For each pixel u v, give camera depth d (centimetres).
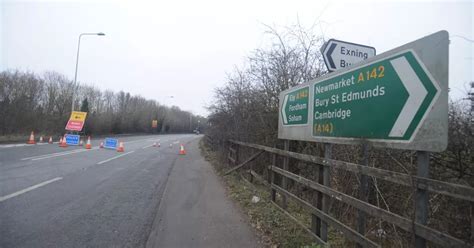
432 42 271
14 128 3080
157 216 599
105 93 7275
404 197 427
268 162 872
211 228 532
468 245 224
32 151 1756
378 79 340
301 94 552
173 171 1255
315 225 467
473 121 389
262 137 930
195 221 571
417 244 273
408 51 297
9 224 525
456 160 392
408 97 295
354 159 504
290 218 555
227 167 1280
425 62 277
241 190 826
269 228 517
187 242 467
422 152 280
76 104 4834
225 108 1410
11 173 1012
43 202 671
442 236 244
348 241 439
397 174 296
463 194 229
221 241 472
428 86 273
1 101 3030
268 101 930
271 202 677
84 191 796
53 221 546
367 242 338
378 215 322
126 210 636
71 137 2561
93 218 572
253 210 629
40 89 3894
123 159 1631
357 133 376
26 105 3281
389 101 321
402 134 301
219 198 762
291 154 568
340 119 416
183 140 4700
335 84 432
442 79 260
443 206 373
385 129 326
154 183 958
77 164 1305
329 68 501
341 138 410
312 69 879
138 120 7500
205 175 1155
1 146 1967
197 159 1797
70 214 591
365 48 521
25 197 707
